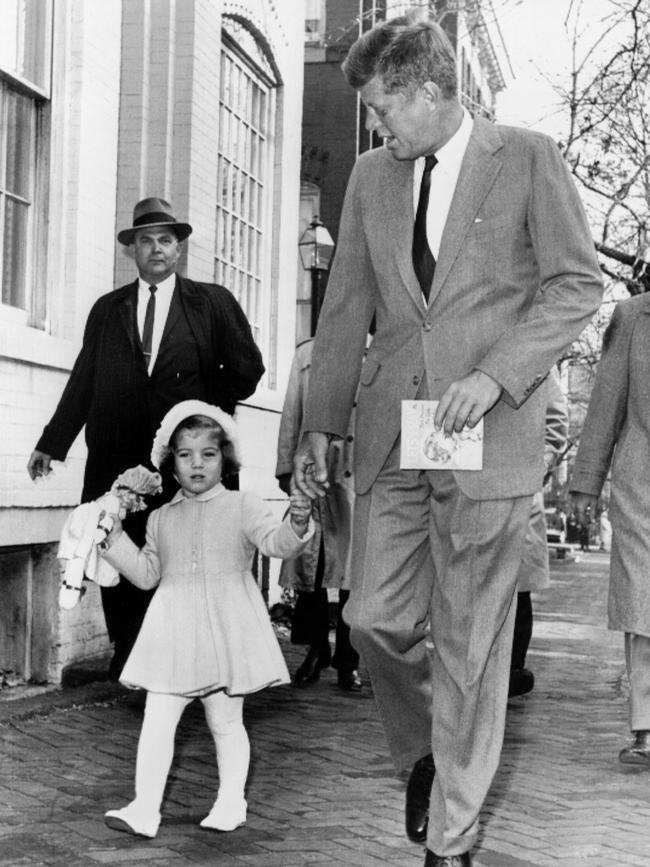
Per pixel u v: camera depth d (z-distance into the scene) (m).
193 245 9.97
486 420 3.80
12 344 7.20
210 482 4.93
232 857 4.34
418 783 4.19
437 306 3.85
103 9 8.61
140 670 4.69
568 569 31.55
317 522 8.27
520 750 6.41
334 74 19.95
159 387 6.95
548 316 3.72
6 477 7.19
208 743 6.18
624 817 5.07
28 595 7.60
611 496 6.29
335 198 19.97
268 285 12.34
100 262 8.61
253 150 11.92
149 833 4.56
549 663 10.13
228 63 11.14
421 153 3.90
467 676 3.76
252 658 4.75
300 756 6.04
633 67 9.12
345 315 4.20
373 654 3.96
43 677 7.59
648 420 6.28
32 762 5.70
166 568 4.88
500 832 4.77
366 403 4.00
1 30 7.57
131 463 6.95
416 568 3.97
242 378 7.21
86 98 8.35
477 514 3.78
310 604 8.38
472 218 3.84
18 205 7.87
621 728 7.12
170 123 9.80
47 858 4.28
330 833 4.69
